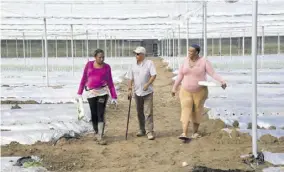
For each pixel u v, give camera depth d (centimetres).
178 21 2208
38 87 1809
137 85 855
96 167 684
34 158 711
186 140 835
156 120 1082
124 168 676
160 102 1391
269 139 802
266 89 1620
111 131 947
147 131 867
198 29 3023
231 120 964
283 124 930
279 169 633
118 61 3703
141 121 887
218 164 679
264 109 1139
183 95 837
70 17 1781
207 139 846
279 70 2605
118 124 1026
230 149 768
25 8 1778
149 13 1873
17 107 1225
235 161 693
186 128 820
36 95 1539
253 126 700
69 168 678
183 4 1844
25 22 2075
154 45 5097
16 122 1009
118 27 2617
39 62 3581
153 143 834
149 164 695
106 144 829
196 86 824
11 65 3319
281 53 4078
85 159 729
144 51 845
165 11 1867
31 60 3809
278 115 1060
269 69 2705
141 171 658
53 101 1388
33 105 1277
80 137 891
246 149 758
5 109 1197
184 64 830
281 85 1764
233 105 1220
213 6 1814
